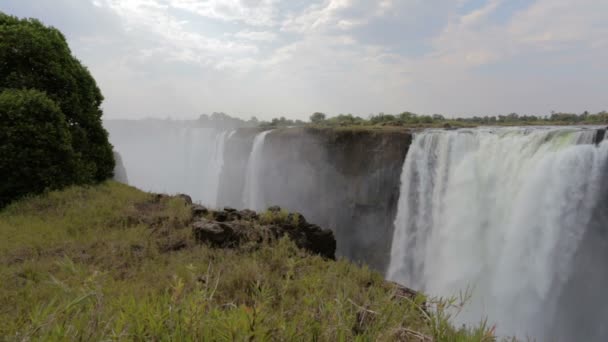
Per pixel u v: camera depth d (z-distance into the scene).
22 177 8.75
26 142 8.83
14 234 6.04
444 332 1.98
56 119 9.61
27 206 7.97
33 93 9.39
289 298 3.13
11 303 3.28
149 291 3.45
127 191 10.02
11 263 4.77
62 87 11.12
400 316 2.25
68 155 9.70
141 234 6.14
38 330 1.86
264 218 7.43
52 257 4.94
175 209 7.68
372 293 3.19
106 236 5.91
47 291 3.50
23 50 10.12
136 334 1.78
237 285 3.80
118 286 3.61
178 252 5.32
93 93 12.53
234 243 5.84
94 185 10.70
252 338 1.67
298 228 7.56
